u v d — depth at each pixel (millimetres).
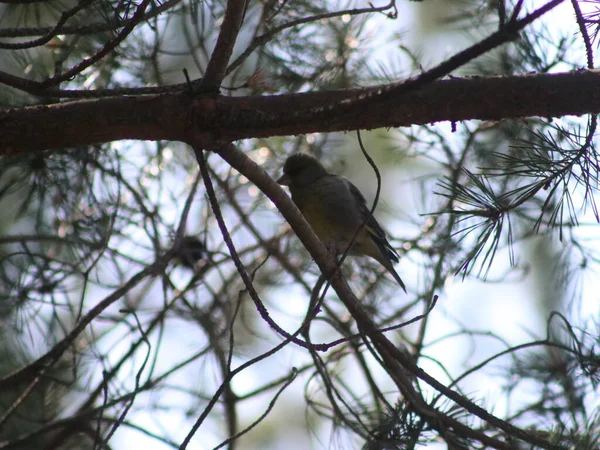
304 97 6855
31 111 6777
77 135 6812
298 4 9727
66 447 10531
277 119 6633
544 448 6887
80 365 9984
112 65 9344
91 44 9141
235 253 6527
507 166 8328
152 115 6754
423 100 6664
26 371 8391
